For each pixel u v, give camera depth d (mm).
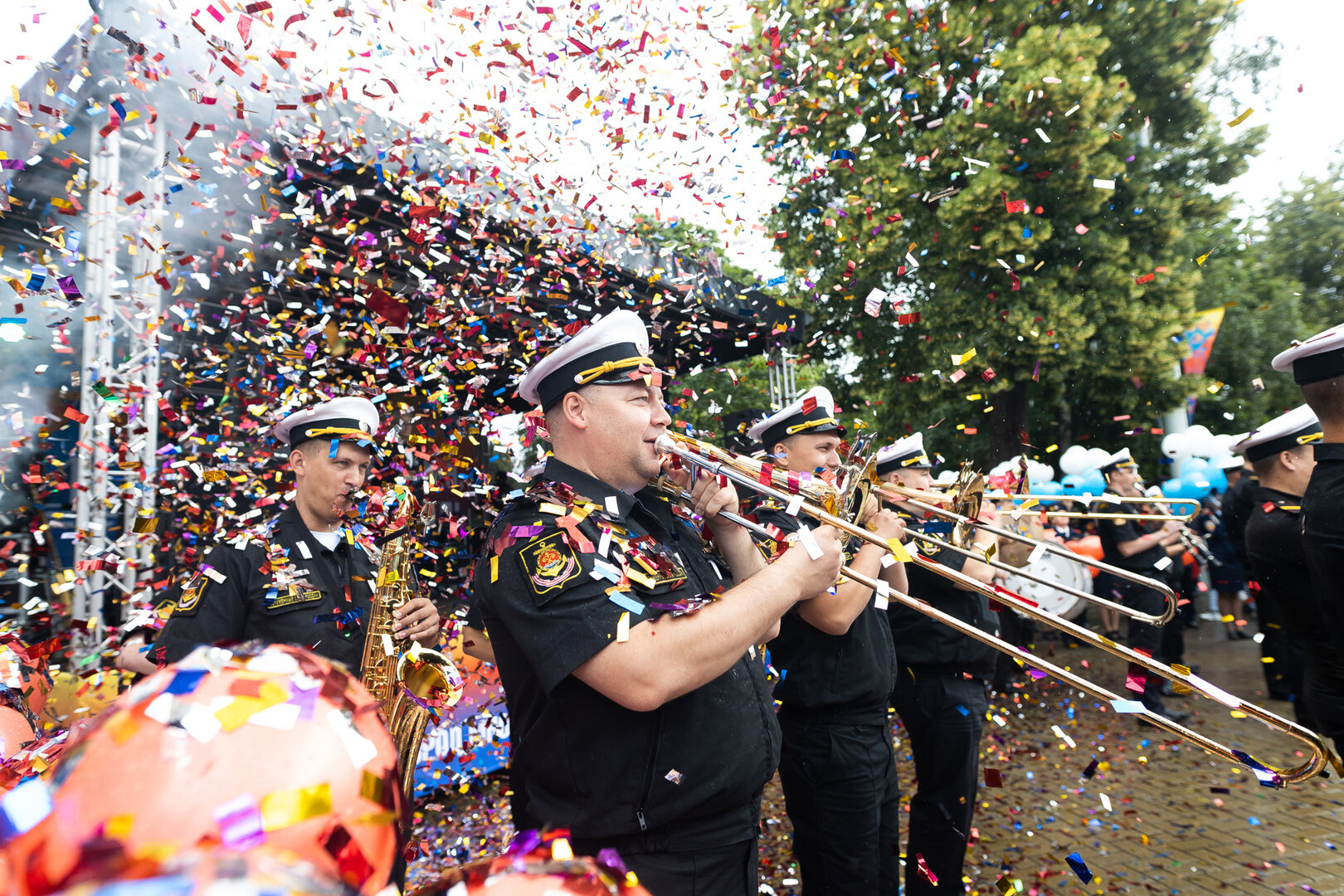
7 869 274
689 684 1298
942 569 1672
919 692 2887
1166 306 10141
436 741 3947
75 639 2984
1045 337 9656
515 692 1574
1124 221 10320
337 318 4207
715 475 1706
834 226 7344
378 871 318
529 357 4332
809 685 2479
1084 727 5238
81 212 3162
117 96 2963
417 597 2145
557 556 1392
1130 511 6012
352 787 312
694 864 1454
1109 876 3215
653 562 1495
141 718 297
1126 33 10289
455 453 4168
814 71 5027
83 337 3287
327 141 3656
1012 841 3578
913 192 9016
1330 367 2240
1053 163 9523
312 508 2557
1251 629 7582
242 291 4027
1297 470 3057
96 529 3143
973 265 10023
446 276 4395
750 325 6836
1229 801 3938
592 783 1436
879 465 3582
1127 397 10969
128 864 245
